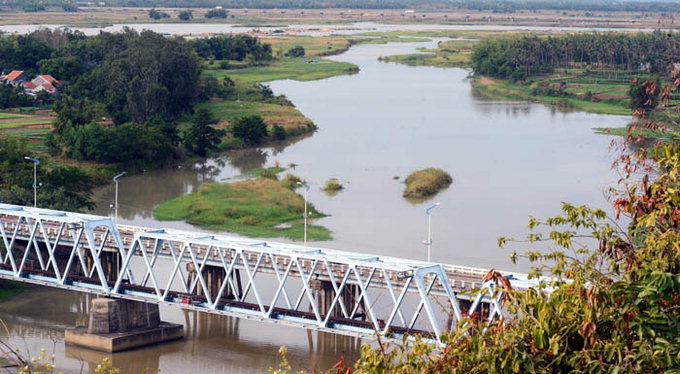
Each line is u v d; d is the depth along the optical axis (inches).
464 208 6850.4
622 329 1363.2
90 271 5206.7
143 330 4320.9
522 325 1432.1
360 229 6323.8
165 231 4463.6
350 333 3784.5
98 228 5354.3
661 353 1317.7
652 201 1512.1
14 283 5290.4
